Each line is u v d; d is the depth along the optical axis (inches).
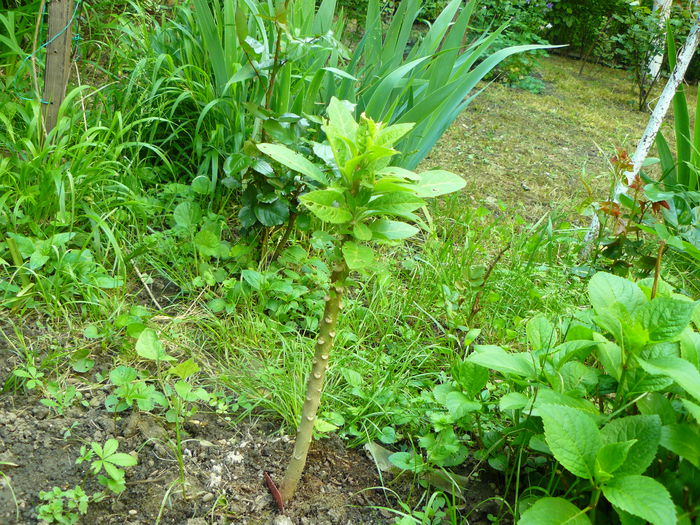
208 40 124.0
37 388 81.1
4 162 102.9
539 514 59.4
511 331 102.7
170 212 121.7
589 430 60.3
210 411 84.5
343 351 96.7
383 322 108.9
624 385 67.9
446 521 74.0
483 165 204.7
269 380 89.1
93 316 94.8
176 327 97.4
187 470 75.0
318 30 143.2
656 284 74.8
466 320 109.8
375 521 73.2
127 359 88.9
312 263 112.4
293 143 101.7
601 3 433.4
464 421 80.9
